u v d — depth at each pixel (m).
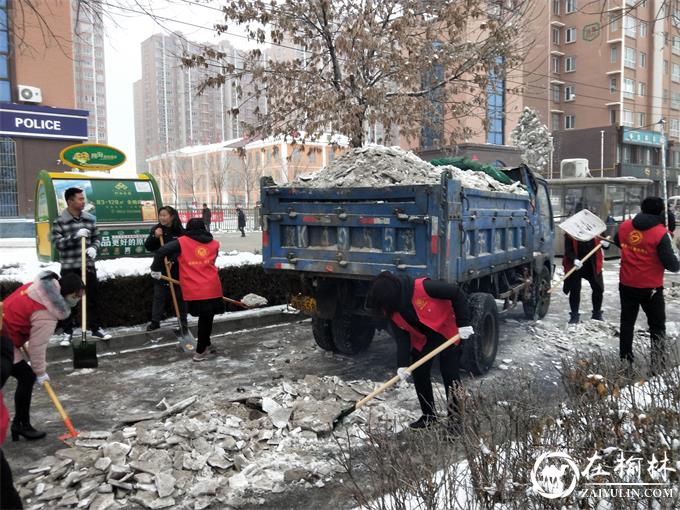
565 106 47.44
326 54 11.23
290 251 6.01
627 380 3.64
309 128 10.52
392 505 2.66
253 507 3.35
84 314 5.54
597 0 7.99
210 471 3.67
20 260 10.89
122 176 10.09
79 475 3.53
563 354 6.62
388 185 5.30
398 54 11.08
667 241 5.39
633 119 46.59
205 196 64.06
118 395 5.30
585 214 7.97
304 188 5.82
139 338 7.04
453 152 12.62
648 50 47.25
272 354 6.65
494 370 5.95
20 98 17.36
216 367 6.16
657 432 2.84
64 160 10.19
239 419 4.37
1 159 17.44
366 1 10.76
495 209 6.33
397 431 4.22
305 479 3.60
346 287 5.89
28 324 4.03
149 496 3.39
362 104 10.84
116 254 9.78
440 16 11.20
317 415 4.38
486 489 2.57
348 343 6.41
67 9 17.11
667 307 9.59
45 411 4.91
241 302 7.86
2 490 2.51
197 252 6.24
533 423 3.03
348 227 5.59
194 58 10.35
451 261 5.17
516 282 7.59
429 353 4.09
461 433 3.21
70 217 6.66
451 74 11.87
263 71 10.90
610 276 13.85
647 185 19.34
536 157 35.59
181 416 4.47
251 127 11.27
